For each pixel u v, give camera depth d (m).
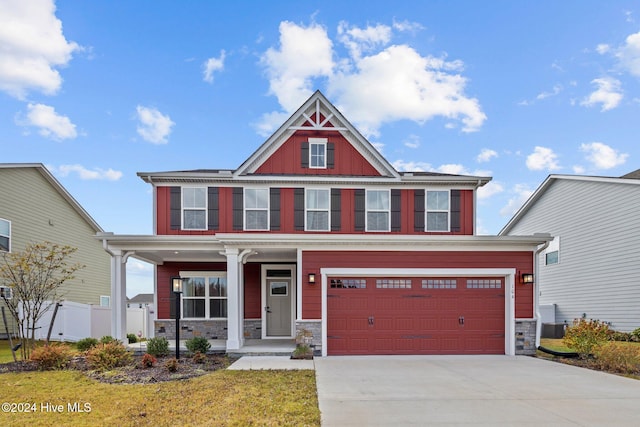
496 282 12.05
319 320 11.52
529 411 6.24
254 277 14.91
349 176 15.17
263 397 6.86
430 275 11.84
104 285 23.45
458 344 11.81
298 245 11.75
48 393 7.17
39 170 18.23
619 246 16.56
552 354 11.54
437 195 15.34
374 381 8.16
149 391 7.26
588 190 18.44
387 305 11.81
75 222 20.92
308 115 15.54
